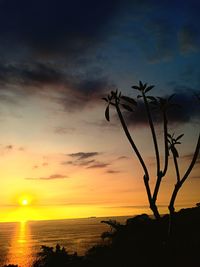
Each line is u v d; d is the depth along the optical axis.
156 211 12.93
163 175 12.72
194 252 16.89
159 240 19.62
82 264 22.70
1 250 128.50
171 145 13.01
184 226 22.41
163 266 14.87
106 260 21.36
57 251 25.81
